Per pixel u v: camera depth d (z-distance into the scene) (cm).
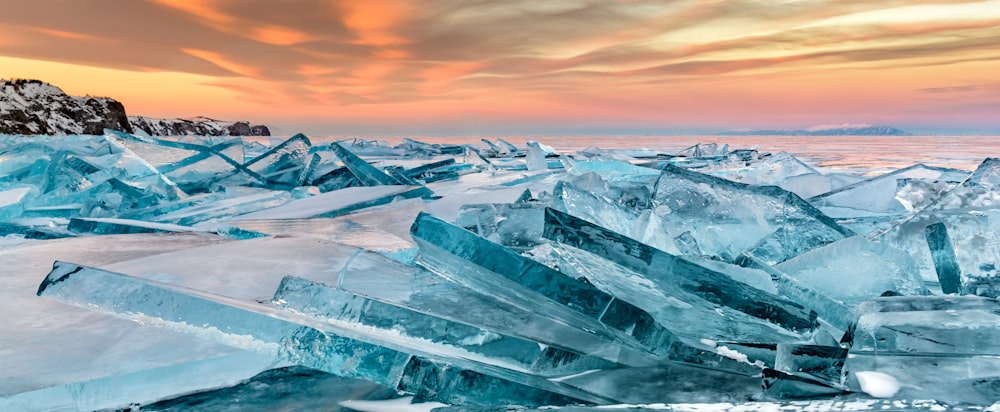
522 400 110
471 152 873
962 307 120
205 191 488
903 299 124
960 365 108
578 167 596
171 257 188
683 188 235
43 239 275
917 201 308
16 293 159
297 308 117
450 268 137
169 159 527
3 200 377
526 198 302
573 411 102
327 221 278
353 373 112
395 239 236
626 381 115
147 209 384
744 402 99
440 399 112
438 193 486
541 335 118
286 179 532
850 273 164
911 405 93
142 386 115
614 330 110
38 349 121
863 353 117
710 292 116
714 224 227
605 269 128
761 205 222
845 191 342
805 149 2098
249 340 113
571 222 126
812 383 105
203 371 122
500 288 126
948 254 177
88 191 436
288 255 190
